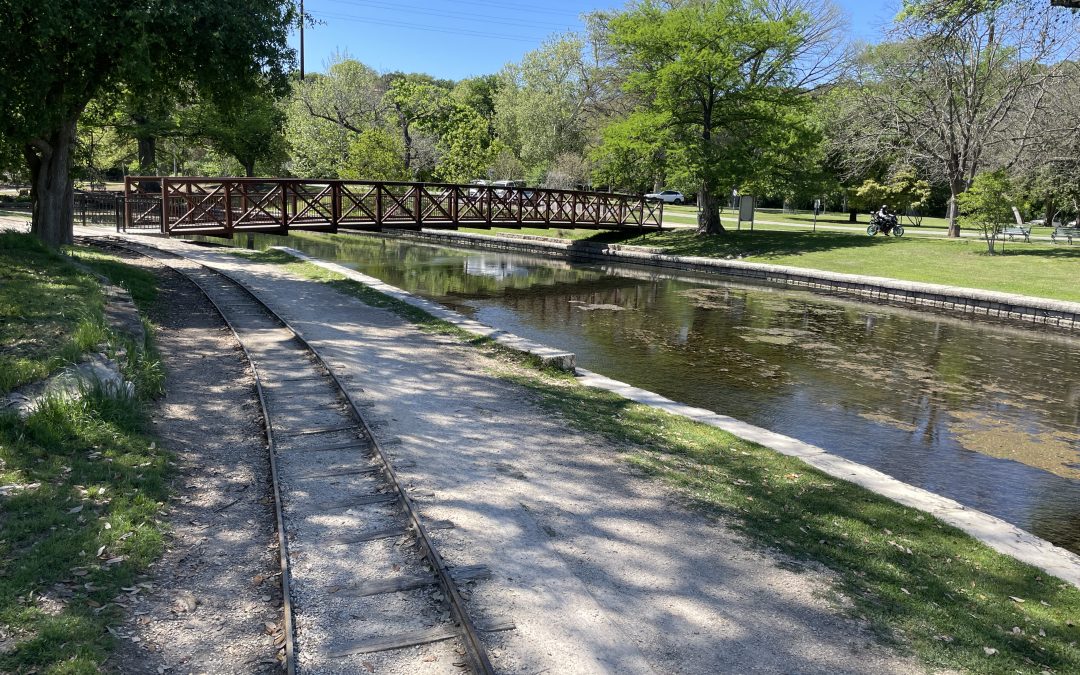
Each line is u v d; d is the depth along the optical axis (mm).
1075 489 9750
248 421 9062
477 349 14289
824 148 40531
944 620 5379
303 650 4492
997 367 16125
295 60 20219
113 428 7727
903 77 34188
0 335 9766
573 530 6453
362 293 19984
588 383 12430
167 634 4652
